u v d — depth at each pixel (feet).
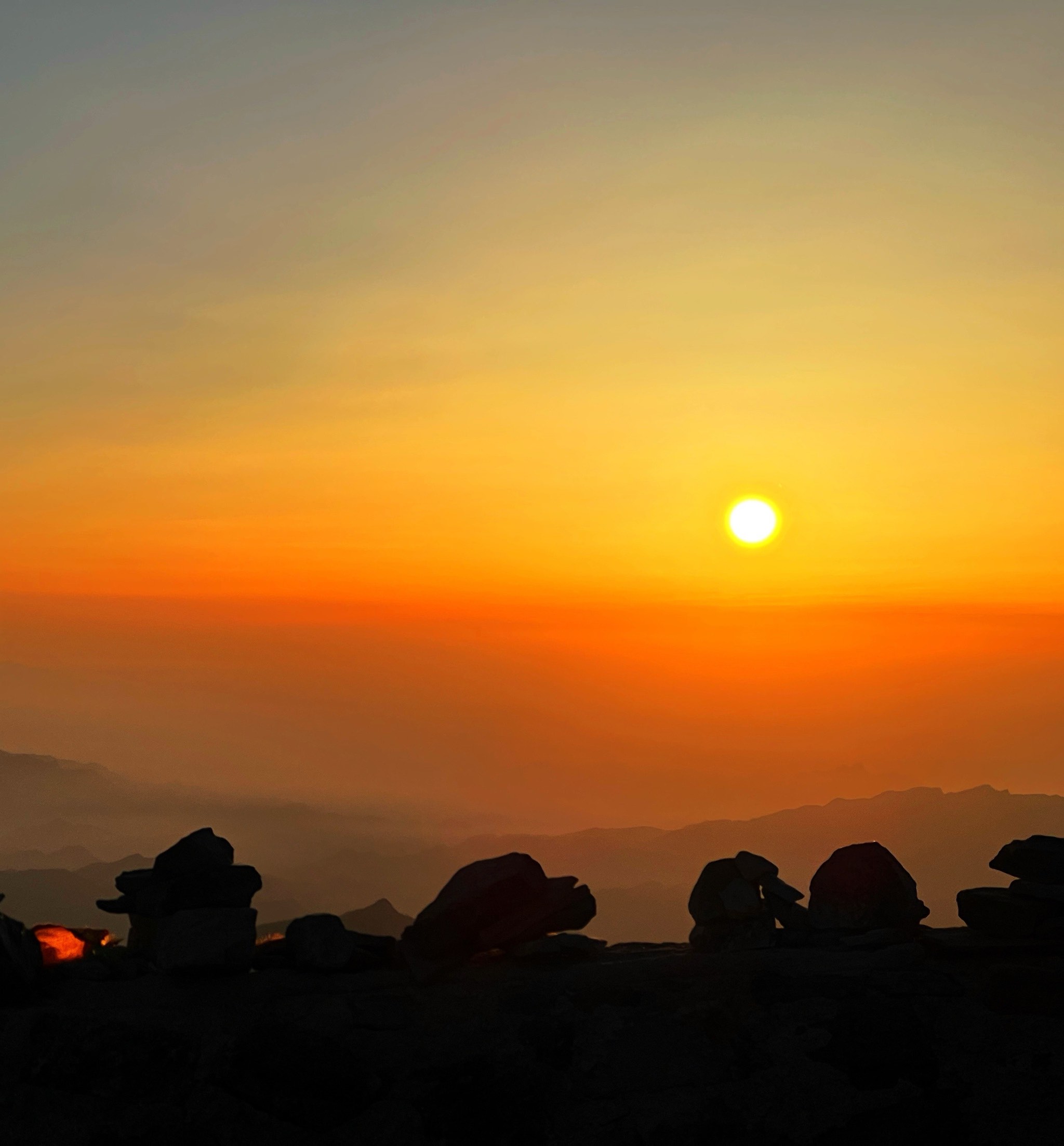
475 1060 19.90
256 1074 19.58
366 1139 18.98
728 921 25.30
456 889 24.17
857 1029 20.75
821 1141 19.36
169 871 23.80
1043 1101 19.69
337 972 22.39
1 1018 20.40
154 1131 19.07
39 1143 18.98
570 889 24.62
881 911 24.79
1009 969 21.54
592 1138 19.16
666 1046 20.49
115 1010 20.74
